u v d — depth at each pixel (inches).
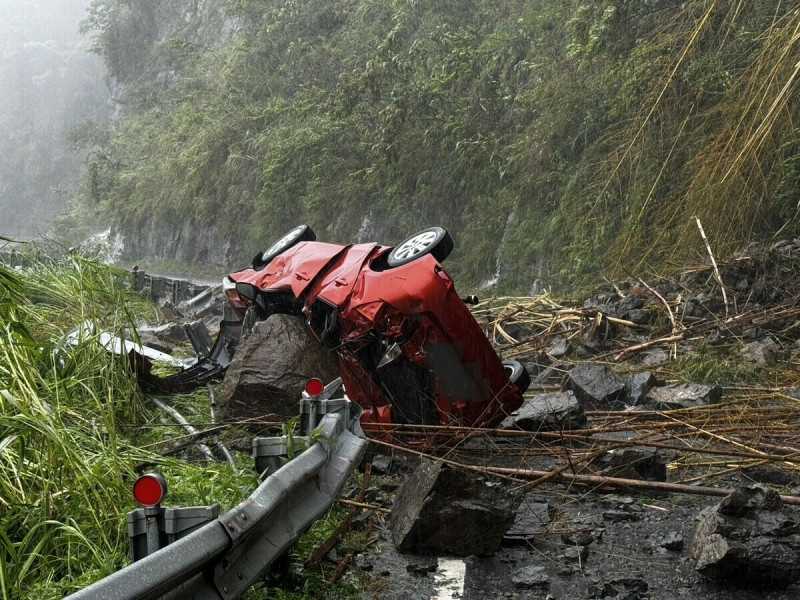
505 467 224.5
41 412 180.1
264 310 270.5
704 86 657.6
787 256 451.2
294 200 1309.1
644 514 193.8
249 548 128.0
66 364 242.4
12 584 140.6
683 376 347.9
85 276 310.0
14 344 205.5
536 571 159.0
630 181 711.1
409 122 1075.3
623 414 269.1
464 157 956.0
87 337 274.4
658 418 267.0
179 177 1765.5
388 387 232.7
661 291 466.0
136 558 114.6
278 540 136.1
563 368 368.5
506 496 174.7
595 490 207.6
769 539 159.0
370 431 227.9
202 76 2182.6
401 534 170.7
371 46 1476.4
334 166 1215.6
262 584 150.9
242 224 1547.7
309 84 1529.3
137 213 1903.3
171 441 239.3
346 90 1130.0
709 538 163.5
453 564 165.8
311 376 241.0
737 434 252.4
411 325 224.1
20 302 285.6
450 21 1279.5
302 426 174.1
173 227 1788.9
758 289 430.6
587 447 242.5
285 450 158.7
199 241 1692.9
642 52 717.9
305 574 156.4
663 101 689.0
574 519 189.9
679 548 173.9
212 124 1704.0
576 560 168.1
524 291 829.2
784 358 362.6
